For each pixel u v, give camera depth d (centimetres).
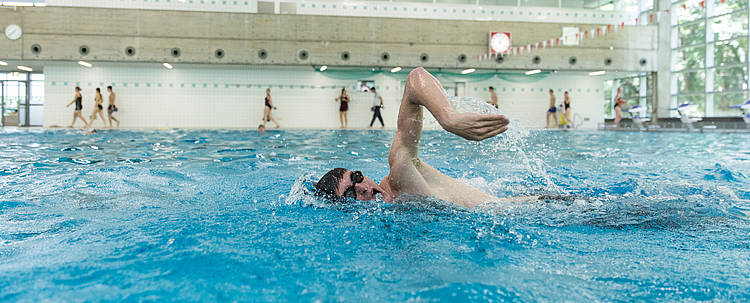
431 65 1374
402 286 107
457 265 121
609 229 154
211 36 1291
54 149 532
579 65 1408
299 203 198
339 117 1469
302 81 1452
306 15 1326
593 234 148
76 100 1284
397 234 150
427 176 192
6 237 148
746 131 1005
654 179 311
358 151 544
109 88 1308
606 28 1412
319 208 190
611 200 193
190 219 173
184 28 1279
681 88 1595
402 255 129
